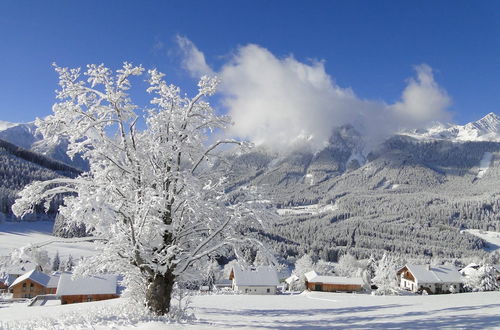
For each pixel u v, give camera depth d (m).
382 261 95.25
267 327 15.02
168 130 18.08
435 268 103.62
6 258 108.12
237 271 86.00
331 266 161.00
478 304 23.14
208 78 18.77
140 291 19.08
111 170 17.69
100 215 13.37
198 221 18.56
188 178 16.19
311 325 16.05
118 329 13.61
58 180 16.97
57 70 17.11
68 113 17.09
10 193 185.38
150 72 18.61
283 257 174.88
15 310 31.36
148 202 15.07
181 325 14.33
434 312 19.80
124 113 17.75
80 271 17.19
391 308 25.70
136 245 16.03
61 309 28.86
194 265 19.14
